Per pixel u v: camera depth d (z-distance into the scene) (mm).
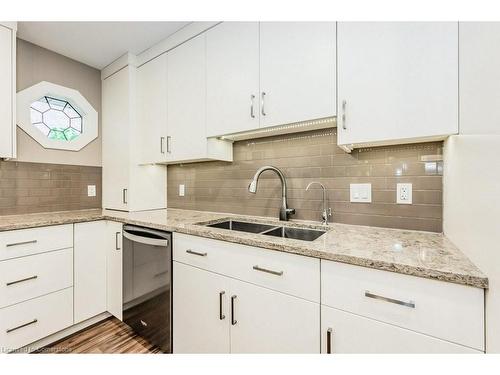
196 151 1720
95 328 1824
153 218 1735
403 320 764
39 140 2002
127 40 1933
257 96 1399
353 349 845
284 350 997
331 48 1161
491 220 611
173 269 1425
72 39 1913
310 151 1558
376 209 1344
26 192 1940
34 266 1525
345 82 1111
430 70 932
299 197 1599
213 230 1289
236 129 1494
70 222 1692
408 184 1260
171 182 2361
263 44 1373
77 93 2225
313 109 1209
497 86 576
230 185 1938
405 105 979
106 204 2322
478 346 666
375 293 808
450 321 700
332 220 1481
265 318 1050
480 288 662
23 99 1920
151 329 1522
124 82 2139
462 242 850
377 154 1344
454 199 950
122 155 2164
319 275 917
